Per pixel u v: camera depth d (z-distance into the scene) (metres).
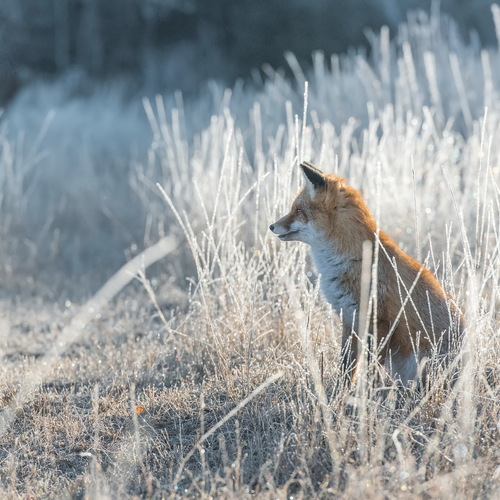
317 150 17.53
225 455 7.68
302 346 9.44
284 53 37.81
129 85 37.56
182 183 19.22
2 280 17.64
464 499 6.73
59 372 11.20
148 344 12.44
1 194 20.38
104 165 25.14
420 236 14.69
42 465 8.28
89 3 40.28
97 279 17.75
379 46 28.55
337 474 7.05
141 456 8.07
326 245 9.73
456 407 8.52
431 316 8.94
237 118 23.95
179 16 40.81
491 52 25.50
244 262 11.88
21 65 38.06
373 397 8.73
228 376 9.79
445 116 21.72
